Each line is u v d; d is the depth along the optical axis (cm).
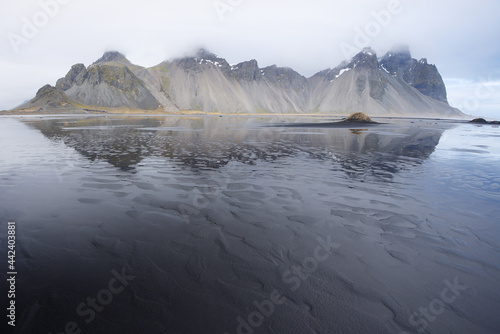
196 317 425
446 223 798
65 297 464
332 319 428
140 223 757
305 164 1614
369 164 1645
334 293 487
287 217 818
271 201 956
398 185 1194
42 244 635
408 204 954
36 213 815
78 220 769
